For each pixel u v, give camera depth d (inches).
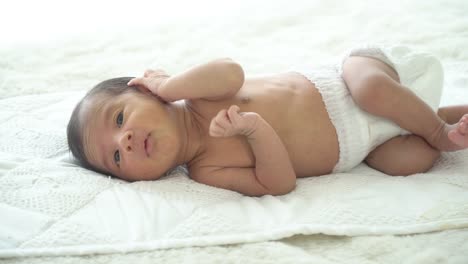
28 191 45.6
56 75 72.9
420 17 84.4
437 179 47.3
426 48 73.7
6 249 38.8
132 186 47.3
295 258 37.1
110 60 77.4
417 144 51.1
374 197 44.6
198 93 50.0
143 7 102.9
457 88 63.5
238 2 100.3
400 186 46.5
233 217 41.9
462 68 67.8
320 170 52.1
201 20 90.5
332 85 52.6
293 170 48.3
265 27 86.4
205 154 51.4
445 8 87.7
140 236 39.9
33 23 97.5
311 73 54.8
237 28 86.1
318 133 51.2
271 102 52.0
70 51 80.4
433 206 42.2
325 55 75.3
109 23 94.6
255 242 39.2
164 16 96.0
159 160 49.0
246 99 52.1
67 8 104.5
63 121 60.9
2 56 78.1
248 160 49.8
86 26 94.1
